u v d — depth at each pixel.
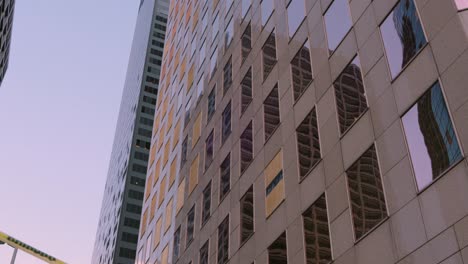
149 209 54.22
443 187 16.97
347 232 21.02
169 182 49.31
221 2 49.38
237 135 35.84
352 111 23.19
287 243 25.27
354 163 21.95
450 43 18.45
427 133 18.38
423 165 18.14
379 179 20.09
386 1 23.08
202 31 53.09
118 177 169.62
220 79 43.12
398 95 20.50
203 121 44.41
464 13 18.42
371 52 23.14
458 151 16.75
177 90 56.47
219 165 37.62
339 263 20.92
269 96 32.59
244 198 31.78
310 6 30.53
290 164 27.28
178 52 61.28
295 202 25.61
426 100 18.88
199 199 39.69
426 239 16.98
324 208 23.08
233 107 38.22
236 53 41.00
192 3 61.38
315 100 26.72
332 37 26.97
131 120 175.25
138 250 53.94
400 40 21.36
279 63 32.53
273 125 30.72
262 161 30.81
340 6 27.00
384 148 20.39
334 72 25.73
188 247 38.91
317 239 22.86
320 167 24.38
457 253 15.67
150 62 181.75
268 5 37.28
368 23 24.00
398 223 18.42
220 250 32.97
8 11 94.69
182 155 47.56
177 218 43.62
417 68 19.80
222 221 34.06
